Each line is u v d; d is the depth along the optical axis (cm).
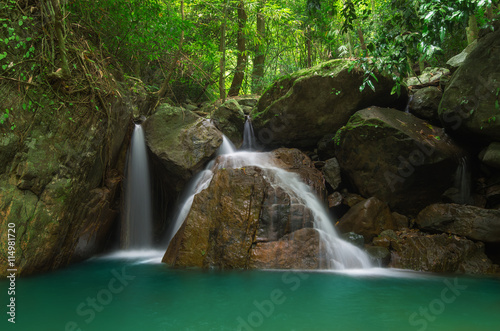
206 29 1172
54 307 338
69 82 517
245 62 1222
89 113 537
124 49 800
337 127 751
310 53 1197
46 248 471
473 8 364
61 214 486
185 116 767
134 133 721
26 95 460
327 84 709
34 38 481
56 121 489
